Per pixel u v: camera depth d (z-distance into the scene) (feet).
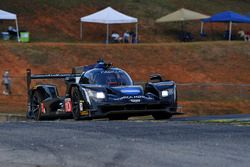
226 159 82.02
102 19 532.73
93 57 457.27
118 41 567.18
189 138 102.17
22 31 538.47
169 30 632.79
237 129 116.06
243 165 77.82
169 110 167.53
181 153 87.30
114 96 163.02
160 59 463.83
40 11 620.08
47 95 188.44
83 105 164.35
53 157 87.86
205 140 99.30
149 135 107.45
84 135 110.11
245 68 456.86
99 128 122.62
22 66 427.33
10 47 451.94
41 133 115.85
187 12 581.12
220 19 580.30
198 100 341.41
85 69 185.06
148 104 162.71
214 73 446.19
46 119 192.34
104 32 606.14
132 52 472.03
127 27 625.82
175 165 78.84
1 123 146.92
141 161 82.23
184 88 369.71
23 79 383.65
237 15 585.63
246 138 101.04
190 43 497.46
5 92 354.33
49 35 576.61
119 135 108.47
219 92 361.92
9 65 425.28
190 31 638.53
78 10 640.99
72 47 466.70
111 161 82.89
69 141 102.68
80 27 606.96
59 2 646.74
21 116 224.94
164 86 168.35
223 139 100.17
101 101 161.27
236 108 287.89
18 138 109.50
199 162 80.28
